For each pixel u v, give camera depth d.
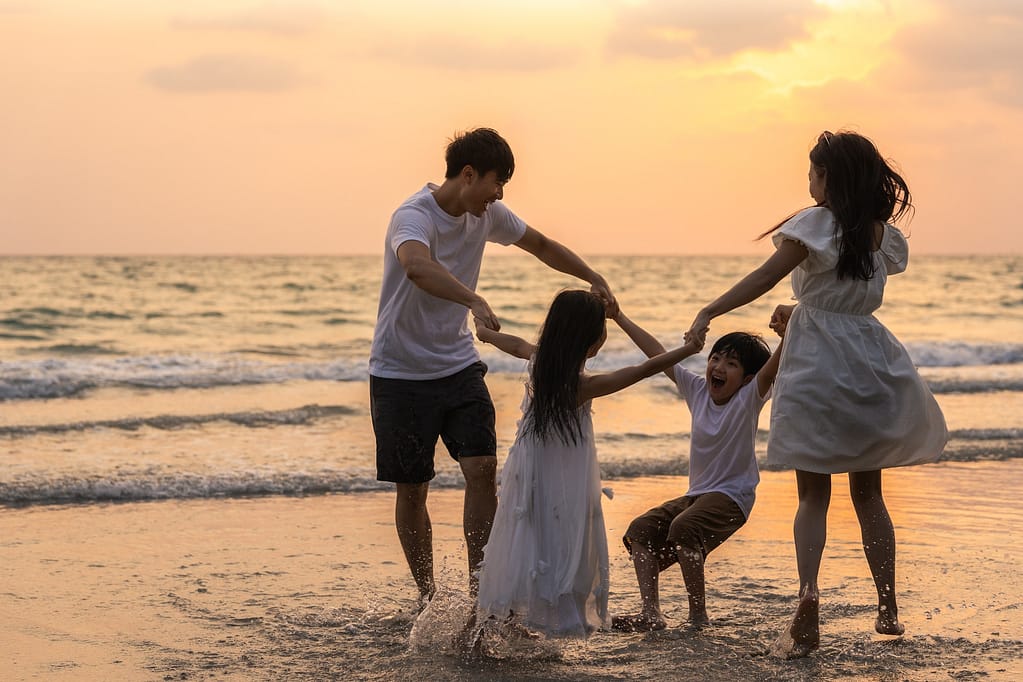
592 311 3.36
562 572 3.28
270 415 9.29
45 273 45.78
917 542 5.07
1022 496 6.26
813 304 3.47
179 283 40.19
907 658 3.40
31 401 10.55
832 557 4.79
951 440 8.40
